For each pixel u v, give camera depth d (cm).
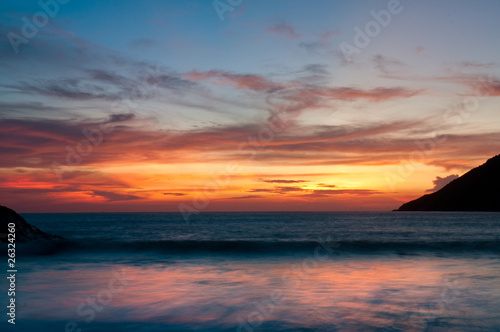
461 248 1806
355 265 1339
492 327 552
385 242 1892
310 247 1817
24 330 543
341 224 5912
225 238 2997
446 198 18725
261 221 7669
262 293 825
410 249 1794
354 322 580
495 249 1780
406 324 568
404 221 6925
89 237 3081
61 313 648
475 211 15112
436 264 1356
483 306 684
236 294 816
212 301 745
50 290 866
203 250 1764
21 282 984
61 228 4747
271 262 1455
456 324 567
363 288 878
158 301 746
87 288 896
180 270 1234
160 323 582
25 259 1546
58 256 1639
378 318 602
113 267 1315
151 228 4766
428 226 5012
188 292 843
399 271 1171
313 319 599
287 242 1880
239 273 1159
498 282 955
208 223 6594
